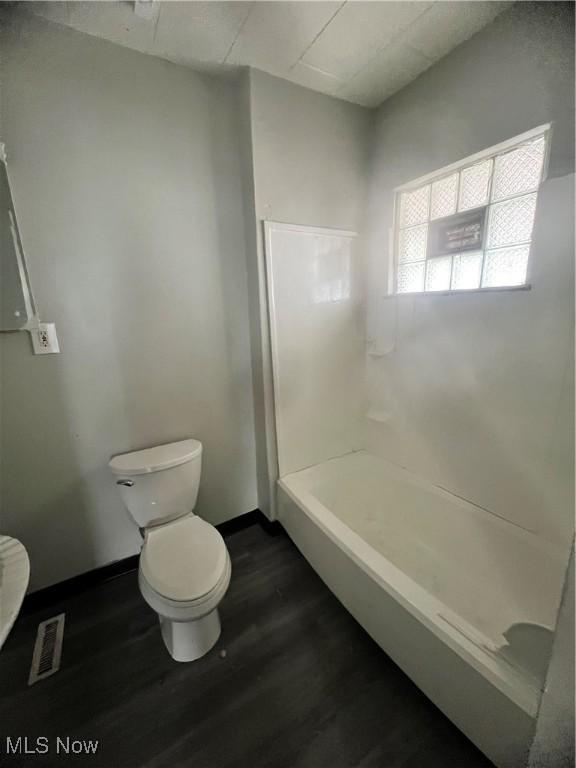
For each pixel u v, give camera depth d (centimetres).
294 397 188
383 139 179
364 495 192
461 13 121
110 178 135
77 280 134
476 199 147
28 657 124
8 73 113
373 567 119
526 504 137
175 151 147
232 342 177
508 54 122
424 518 171
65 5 111
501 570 139
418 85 155
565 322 118
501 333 138
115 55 129
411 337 180
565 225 114
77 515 149
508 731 80
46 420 137
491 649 88
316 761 93
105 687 113
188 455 149
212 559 121
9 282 122
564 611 62
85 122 127
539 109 116
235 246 169
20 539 139
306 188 169
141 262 146
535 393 130
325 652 123
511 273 138
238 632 132
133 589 154
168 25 121
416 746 95
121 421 153
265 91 150
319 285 184
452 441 165
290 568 166
